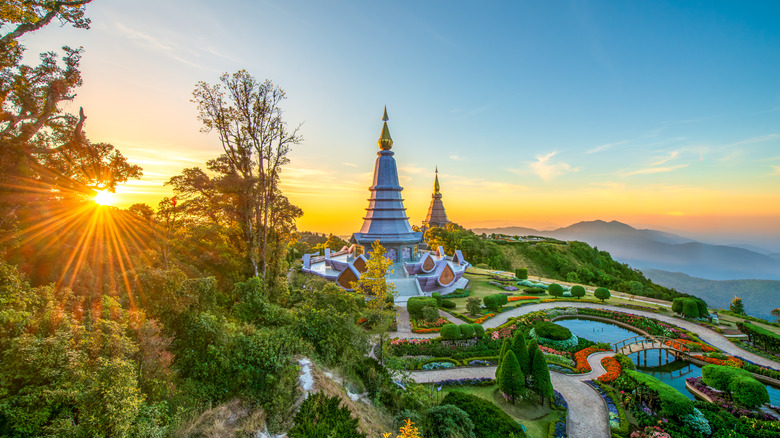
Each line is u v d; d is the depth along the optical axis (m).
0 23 17.38
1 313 12.15
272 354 18.11
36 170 21.58
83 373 11.52
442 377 30.72
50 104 21.11
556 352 36.19
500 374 26.78
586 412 25.78
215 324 18.92
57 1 18.73
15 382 11.34
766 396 24.78
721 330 42.25
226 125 34.19
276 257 37.88
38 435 10.37
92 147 25.06
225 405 15.91
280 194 37.38
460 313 48.41
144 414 12.34
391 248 62.16
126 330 15.21
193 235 33.94
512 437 19.41
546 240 127.12
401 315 47.06
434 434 18.47
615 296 62.31
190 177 32.59
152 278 19.50
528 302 55.03
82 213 23.59
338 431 12.66
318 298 31.81
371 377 22.39
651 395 25.84
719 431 22.97
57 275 19.61
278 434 14.81
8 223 18.66
